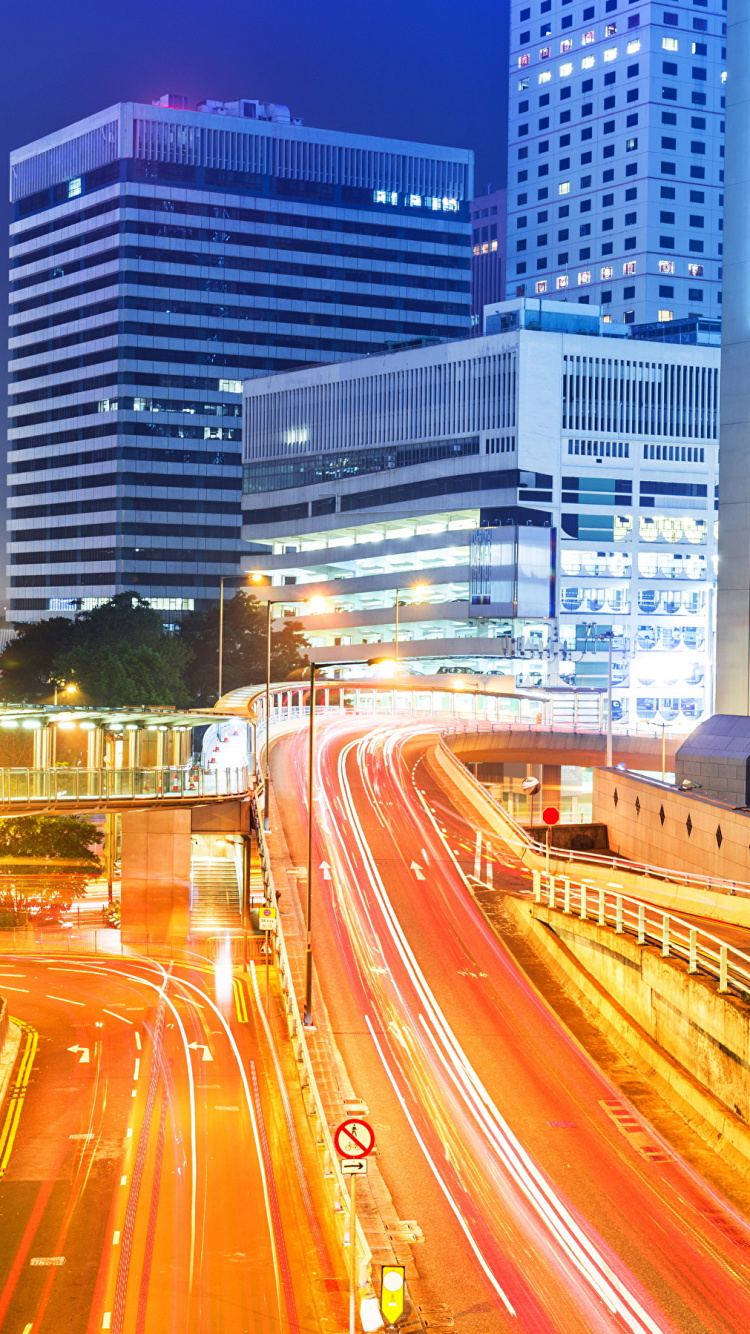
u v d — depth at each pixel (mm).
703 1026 36344
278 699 131875
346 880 62000
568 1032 43031
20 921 84250
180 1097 38719
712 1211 29844
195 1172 32281
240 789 77938
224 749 102062
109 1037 46594
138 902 75500
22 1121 36531
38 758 86875
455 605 171000
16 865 88812
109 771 70750
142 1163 33000
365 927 54562
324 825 73688
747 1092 33219
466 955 51062
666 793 72062
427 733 114438
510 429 171500
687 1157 33125
